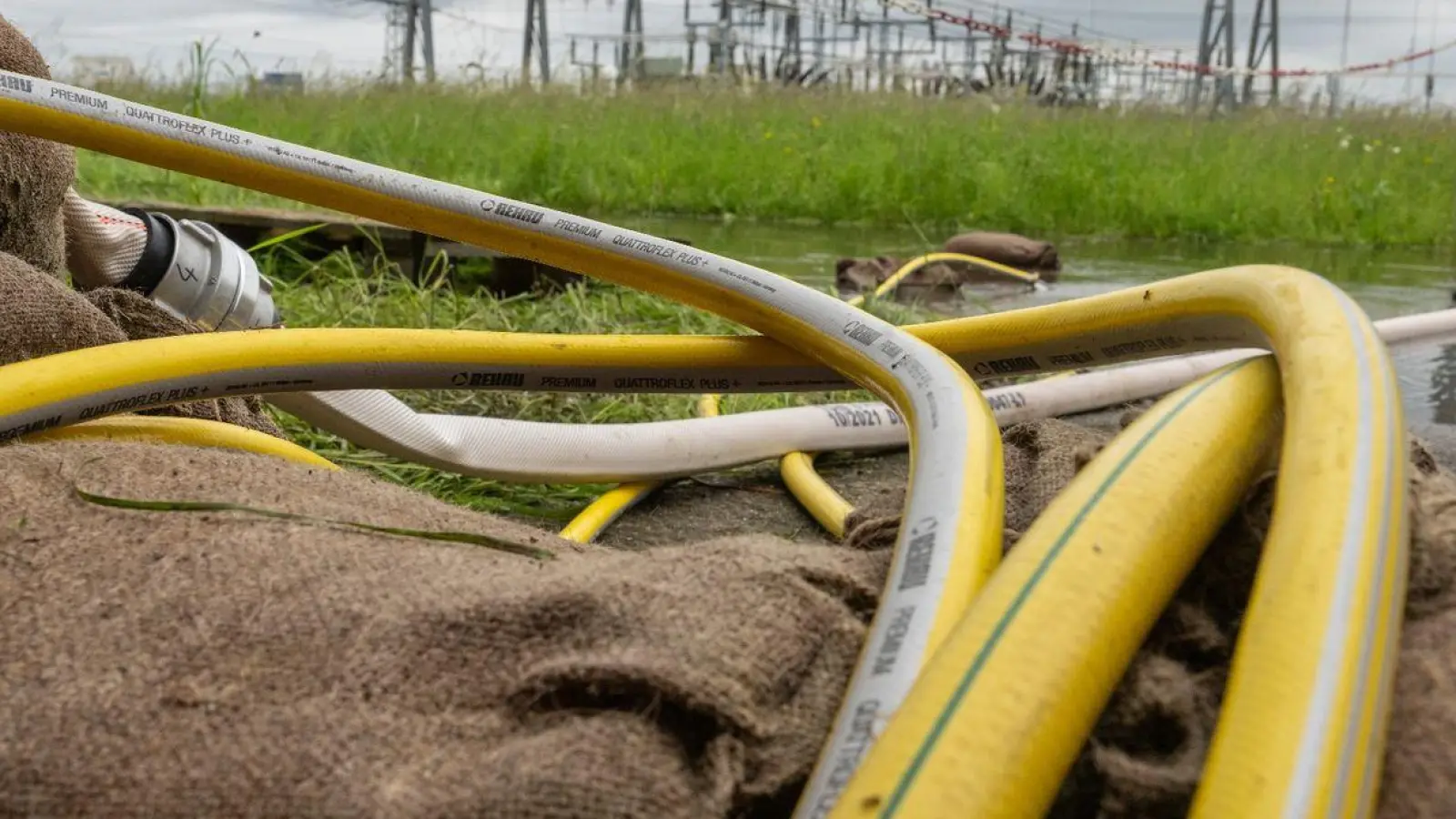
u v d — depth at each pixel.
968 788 0.75
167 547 1.13
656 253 1.82
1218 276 1.42
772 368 1.91
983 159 9.17
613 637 1.03
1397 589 0.86
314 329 1.73
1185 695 0.97
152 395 1.58
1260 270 1.33
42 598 1.04
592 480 2.44
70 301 1.71
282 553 1.12
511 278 4.64
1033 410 2.99
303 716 0.93
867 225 8.45
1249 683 0.80
